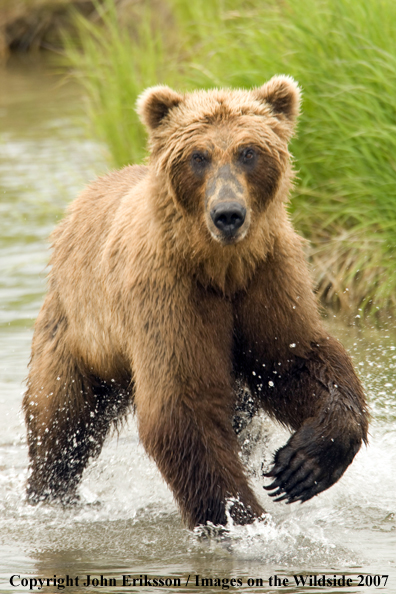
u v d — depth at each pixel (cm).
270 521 909
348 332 1465
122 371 1038
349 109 1570
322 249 1636
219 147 884
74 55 2486
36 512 1046
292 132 970
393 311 1535
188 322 916
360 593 749
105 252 1015
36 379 1109
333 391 913
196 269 915
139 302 938
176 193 902
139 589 773
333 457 895
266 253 923
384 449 1120
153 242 929
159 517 1010
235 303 944
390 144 1525
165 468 908
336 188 1620
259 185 901
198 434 902
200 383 914
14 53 4772
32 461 1112
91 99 2453
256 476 1094
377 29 1583
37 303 1702
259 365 967
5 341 1520
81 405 1088
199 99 950
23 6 4681
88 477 1145
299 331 937
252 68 1712
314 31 1634
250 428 1095
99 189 1117
